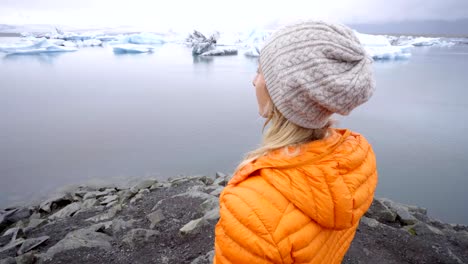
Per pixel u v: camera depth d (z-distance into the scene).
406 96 16.92
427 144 10.14
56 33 58.97
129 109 14.71
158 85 20.42
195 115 13.78
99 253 3.58
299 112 0.94
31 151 9.88
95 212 5.25
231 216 0.95
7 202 6.99
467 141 10.34
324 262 1.02
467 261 3.45
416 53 45.25
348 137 1.14
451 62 33.16
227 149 10.05
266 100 1.10
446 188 7.44
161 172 8.46
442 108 14.61
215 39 41.09
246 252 0.92
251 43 48.34
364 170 1.03
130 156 9.52
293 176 0.92
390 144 10.13
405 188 7.45
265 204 0.92
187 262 3.38
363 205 1.02
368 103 15.38
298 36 0.91
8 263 3.39
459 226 4.69
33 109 14.52
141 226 4.28
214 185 5.77
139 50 42.59
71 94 17.66
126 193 5.81
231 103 15.78
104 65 29.62
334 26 0.92
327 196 0.90
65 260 3.44
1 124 12.38
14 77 22.66
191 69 27.45
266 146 1.04
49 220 5.24
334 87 0.84
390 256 3.43
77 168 8.70
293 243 0.89
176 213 4.45
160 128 12.08
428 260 3.39
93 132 11.58
